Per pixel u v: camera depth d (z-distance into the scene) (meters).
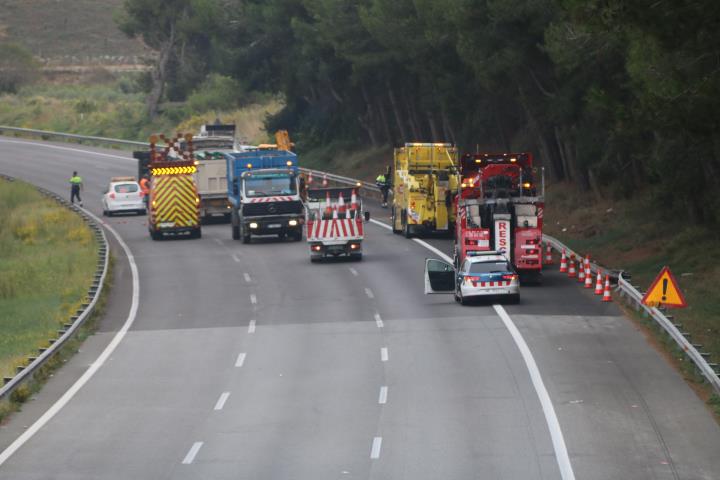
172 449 77.62
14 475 71.69
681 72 104.25
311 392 94.44
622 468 70.81
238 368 105.06
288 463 73.31
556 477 68.88
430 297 140.12
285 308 135.75
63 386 99.69
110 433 82.62
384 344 112.94
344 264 169.12
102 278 150.88
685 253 153.75
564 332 115.75
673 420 82.94
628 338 112.56
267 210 195.62
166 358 110.69
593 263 152.00
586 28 101.19
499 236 142.62
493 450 75.38
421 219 191.38
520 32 180.38
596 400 89.06
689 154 155.88
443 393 92.44
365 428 82.12
